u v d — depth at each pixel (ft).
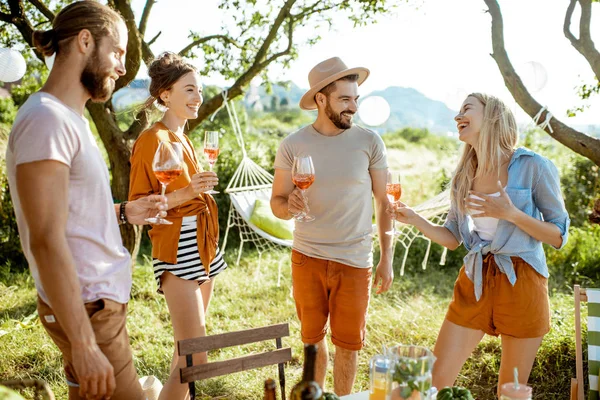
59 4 18.86
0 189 19.63
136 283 16.97
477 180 8.32
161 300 16.11
